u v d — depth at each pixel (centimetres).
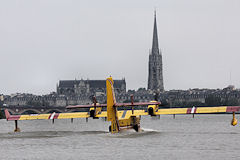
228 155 18600
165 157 18150
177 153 19162
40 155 18950
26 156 18775
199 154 18912
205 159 17625
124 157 18225
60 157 18412
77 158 18150
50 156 18688
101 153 19225
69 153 19375
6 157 18588
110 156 18488
